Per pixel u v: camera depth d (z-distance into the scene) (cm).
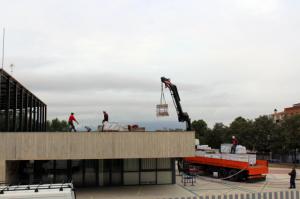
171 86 3809
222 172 3466
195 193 2531
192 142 2625
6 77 2520
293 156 6119
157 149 2584
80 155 2491
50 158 2456
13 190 1047
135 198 2319
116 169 2920
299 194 1900
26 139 2444
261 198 1870
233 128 7325
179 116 3872
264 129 6550
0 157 2408
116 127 2825
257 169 3167
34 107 3656
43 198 1012
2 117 2533
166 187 2825
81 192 2584
